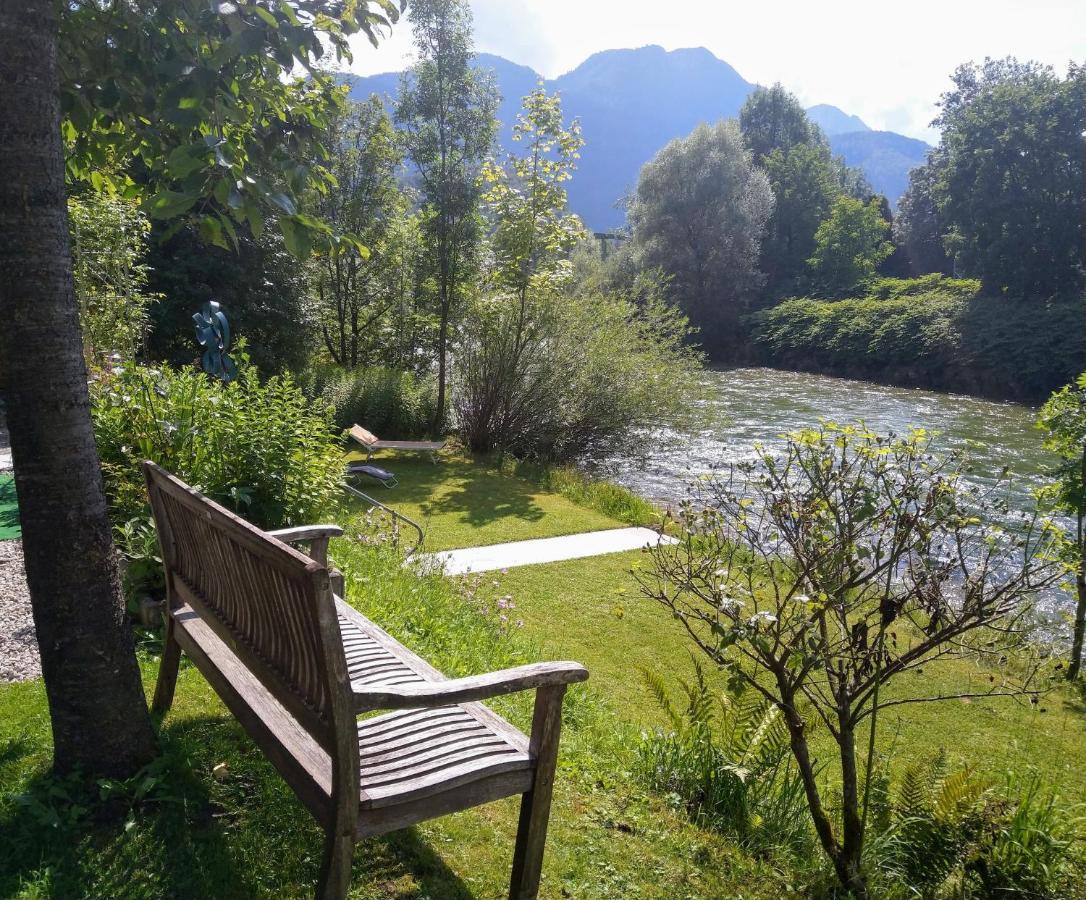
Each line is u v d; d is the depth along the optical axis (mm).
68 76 3402
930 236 67625
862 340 42500
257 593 2715
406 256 24562
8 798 2996
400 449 16359
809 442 3961
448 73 18109
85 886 2641
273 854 2902
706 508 4672
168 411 5965
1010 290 43688
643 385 18344
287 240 3006
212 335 7605
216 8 3064
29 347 2783
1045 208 42625
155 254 19359
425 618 6445
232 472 6082
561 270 17828
